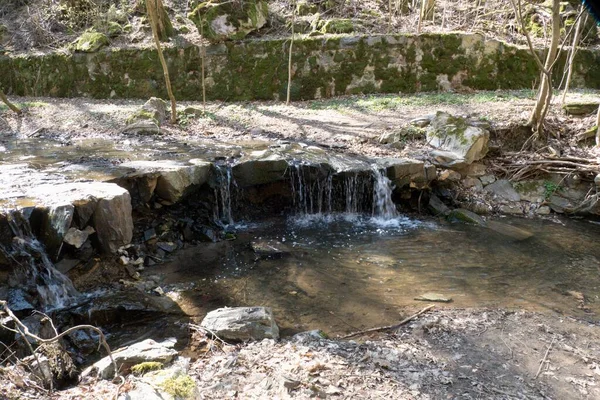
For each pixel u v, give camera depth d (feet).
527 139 30.83
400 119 33.71
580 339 14.92
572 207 27.78
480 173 29.25
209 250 22.03
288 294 18.04
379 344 14.29
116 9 45.85
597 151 29.76
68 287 17.63
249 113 36.09
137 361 12.91
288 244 22.76
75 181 20.76
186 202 24.00
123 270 19.26
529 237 24.23
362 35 41.39
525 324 15.71
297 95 41.22
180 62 41.04
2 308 15.29
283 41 41.04
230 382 12.12
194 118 34.60
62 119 34.55
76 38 44.24
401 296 17.88
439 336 14.84
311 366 12.73
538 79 41.75
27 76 42.93
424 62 41.60
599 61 42.14
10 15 48.19
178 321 16.21
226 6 41.09
